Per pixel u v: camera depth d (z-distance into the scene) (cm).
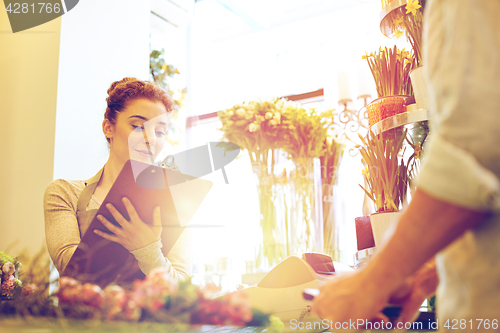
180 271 153
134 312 68
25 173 240
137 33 280
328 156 174
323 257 120
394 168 141
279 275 100
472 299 49
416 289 64
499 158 45
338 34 373
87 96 248
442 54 50
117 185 125
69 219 161
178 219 139
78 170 239
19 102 249
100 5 261
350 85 265
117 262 129
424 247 48
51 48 240
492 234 48
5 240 241
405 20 142
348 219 323
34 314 72
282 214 154
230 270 124
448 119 47
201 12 370
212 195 164
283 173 158
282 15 384
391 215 134
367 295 51
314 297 61
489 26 48
